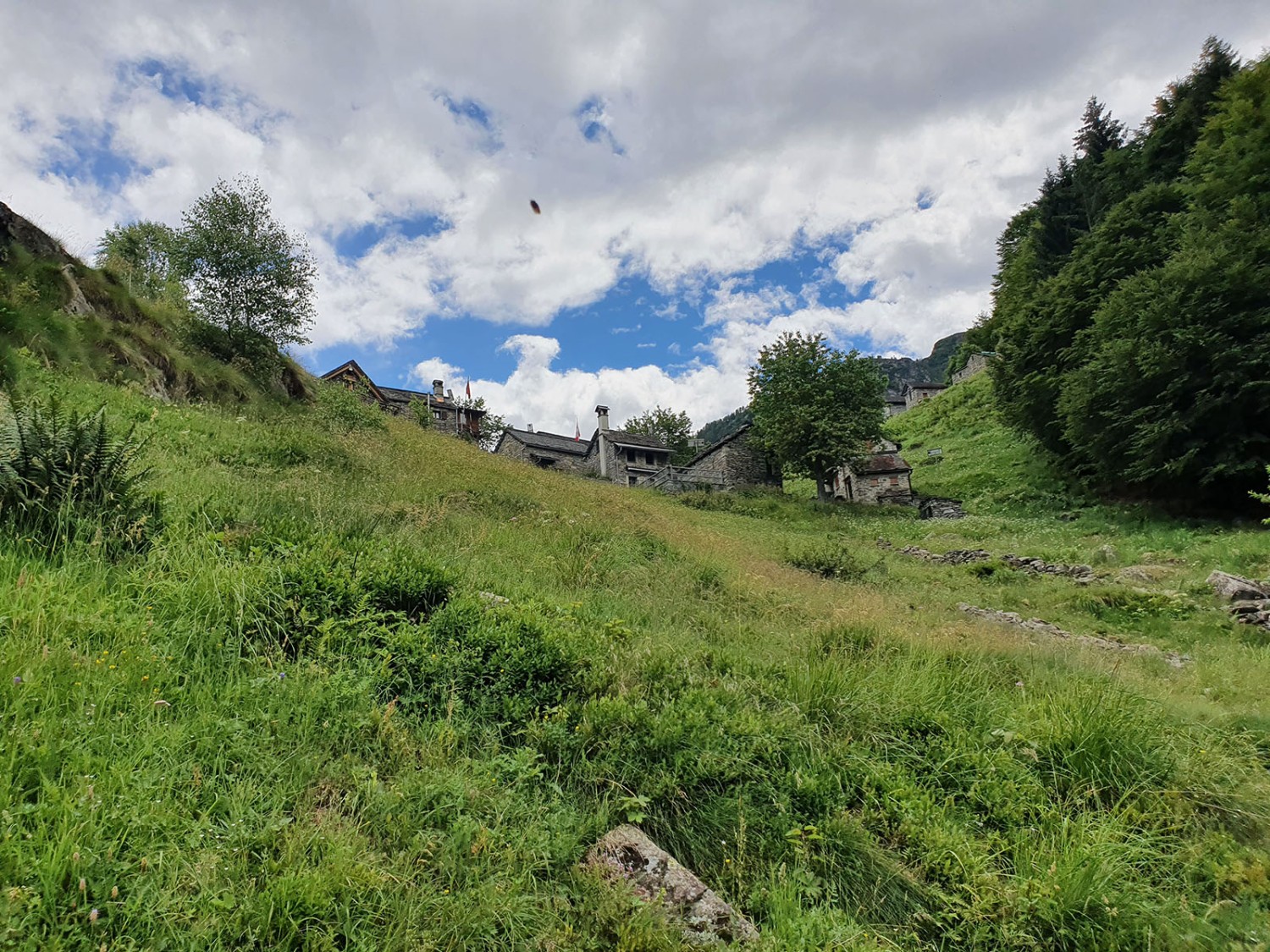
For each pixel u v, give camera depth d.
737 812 3.59
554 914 2.68
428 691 4.01
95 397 10.08
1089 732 4.49
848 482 42.94
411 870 2.65
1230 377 19.55
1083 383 23.84
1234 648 9.12
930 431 48.94
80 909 2.07
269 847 2.56
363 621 4.50
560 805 3.37
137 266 23.61
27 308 11.57
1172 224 25.25
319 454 11.48
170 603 4.11
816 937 2.87
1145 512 22.45
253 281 18.44
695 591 8.76
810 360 39.41
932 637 7.06
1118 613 11.70
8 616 3.40
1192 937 3.10
